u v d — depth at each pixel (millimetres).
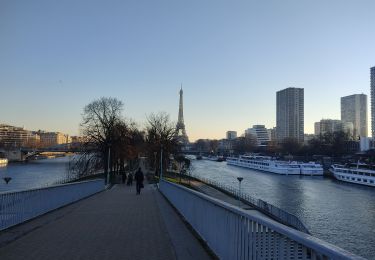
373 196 74188
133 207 22484
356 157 160250
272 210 45844
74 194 26562
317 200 68500
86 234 12703
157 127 85062
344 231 45844
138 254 9828
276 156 198375
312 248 4746
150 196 32906
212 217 10578
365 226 48281
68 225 14734
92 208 21703
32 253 9773
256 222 6977
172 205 23891
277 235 6043
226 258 8875
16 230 13336
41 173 104812
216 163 187625
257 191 79250
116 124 68562
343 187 88812
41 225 14648
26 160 168500
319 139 183750
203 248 10656
